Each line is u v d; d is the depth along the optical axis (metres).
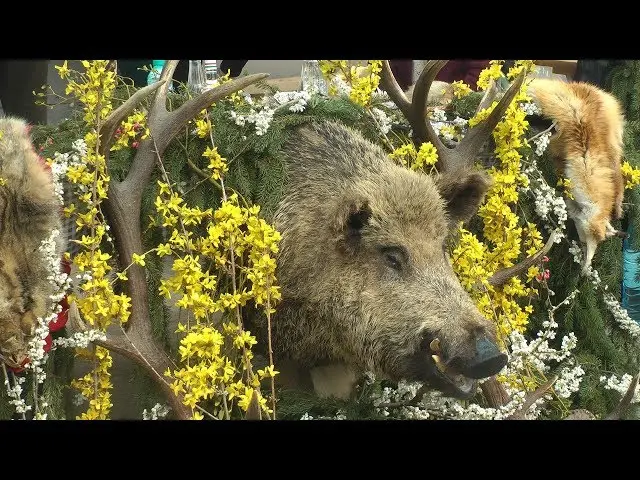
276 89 1.91
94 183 1.58
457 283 1.64
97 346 1.58
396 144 1.96
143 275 1.61
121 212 1.62
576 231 2.10
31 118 2.03
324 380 1.82
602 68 2.27
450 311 1.58
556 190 2.09
